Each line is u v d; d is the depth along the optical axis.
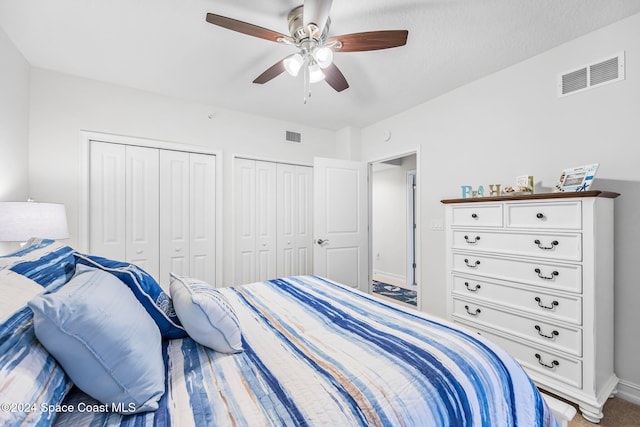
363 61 2.27
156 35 1.94
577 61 1.98
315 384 0.80
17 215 1.63
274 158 3.56
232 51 2.13
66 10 1.70
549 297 1.73
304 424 0.66
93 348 0.68
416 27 1.86
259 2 1.64
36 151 2.33
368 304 1.53
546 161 2.13
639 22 1.73
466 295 2.19
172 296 1.18
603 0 1.62
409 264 5.06
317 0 1.34
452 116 2.79
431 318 1.32
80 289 0.76
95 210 2.59
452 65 2.33
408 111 3.25
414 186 5.11
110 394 0.70
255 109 3.27
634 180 1.75
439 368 0.89
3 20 1.78
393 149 3.45
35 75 2.34
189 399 0.75
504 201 1.96
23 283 0.80
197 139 3.06
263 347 1.05
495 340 2.00
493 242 2.03
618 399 1.76
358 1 1.62
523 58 2.23
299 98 2.97
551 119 2.11
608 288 1.71
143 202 2.80
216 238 3.17
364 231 3.82
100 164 2.62
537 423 0.93
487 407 0.86
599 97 1.88
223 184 3.22
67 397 0.76
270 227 3.57
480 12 1.72
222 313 1.01
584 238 1.59
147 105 2.80
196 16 1.76
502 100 2.40
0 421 0.46
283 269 3.66
